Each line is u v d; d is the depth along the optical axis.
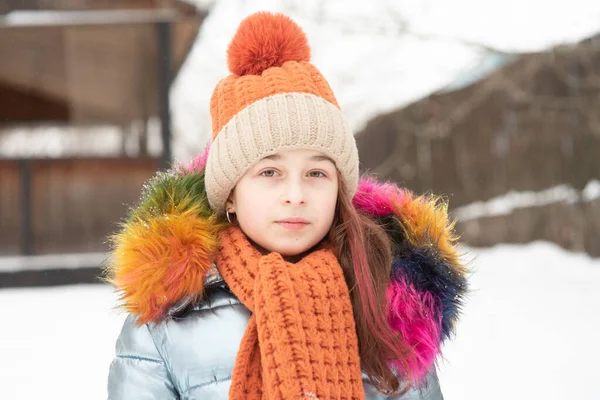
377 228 1.46
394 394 1.36
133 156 8.59
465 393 3.48
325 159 1.39
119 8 7.86
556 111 10.60
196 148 14.29
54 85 8.76
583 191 9.95
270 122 1.35
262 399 1.27
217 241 1.40
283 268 1.28
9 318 5.50
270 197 1.34
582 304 5.82
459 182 11.53
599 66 10.29
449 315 1.44
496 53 11.19
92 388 3.56
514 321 5.15
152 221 1.36
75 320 5.32
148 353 1.36
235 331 1.34
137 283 1.31
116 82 8.79
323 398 1.20
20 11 7.52
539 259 8.98
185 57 8.88
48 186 8.95
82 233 8.96
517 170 10.95
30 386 3.62
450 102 11.54
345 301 1.34
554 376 3.71
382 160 12.12
